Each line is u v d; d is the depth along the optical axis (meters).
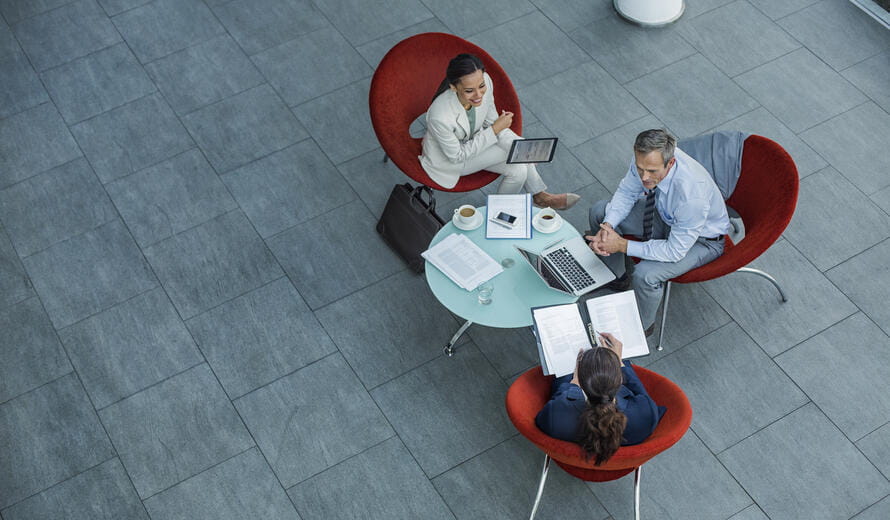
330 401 3.63
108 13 5.26
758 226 3.36
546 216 3.60
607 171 4.41
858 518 3.26
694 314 3.87
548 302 3.35
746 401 3.58
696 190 3.32
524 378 3.08
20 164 4.52
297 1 5.30
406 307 3.93
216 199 4.35
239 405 3.62
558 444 2.67
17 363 3.77
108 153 4.55
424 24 5.16
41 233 4.23
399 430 3.54
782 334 3.79
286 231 4.22
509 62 4.93
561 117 4.66
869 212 4.18
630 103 4.71
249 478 3.42
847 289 3.91
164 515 3.33
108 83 4.89
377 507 3.34
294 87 4.85
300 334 3.84
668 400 2.99
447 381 3.69
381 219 4.11
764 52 4.93
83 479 3.43
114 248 4.16
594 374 2.72
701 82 4.79
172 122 4.69
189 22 5.20
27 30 5.18
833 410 3.54
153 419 3.59
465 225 3.61
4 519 3.33
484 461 3.46
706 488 3.35
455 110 3.74
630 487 3.36
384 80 3.91
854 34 5.00
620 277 3.78
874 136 4.49
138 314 3.92
